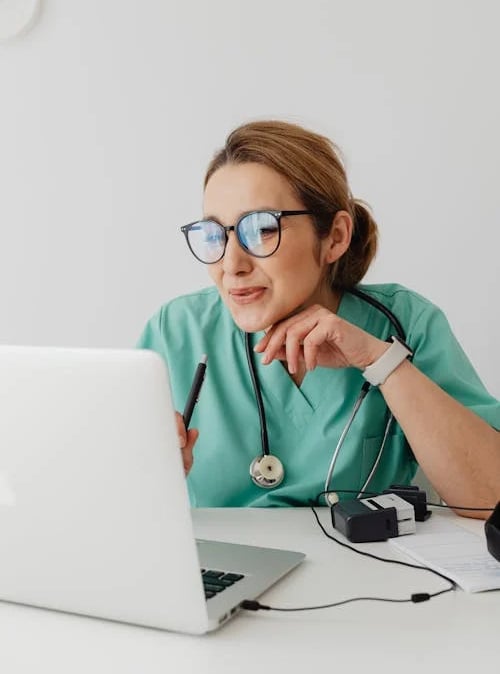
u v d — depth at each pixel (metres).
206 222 1.14
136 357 0.64
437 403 1.12
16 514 0.70
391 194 2.06
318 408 1.25
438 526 1.01
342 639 0.68
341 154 1.27
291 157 1.14
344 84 2.05
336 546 0.94
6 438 0.68
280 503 1.21
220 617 0.69
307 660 0.64
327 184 1.17
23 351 0.66
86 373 0.65
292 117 2.07
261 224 1.11
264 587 0.78
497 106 2.00
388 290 1.37
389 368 1.12
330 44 2.04
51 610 0.74
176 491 0.65
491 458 1.11
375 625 0.70
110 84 2.10
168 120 2.10
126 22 2.09
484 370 2.07
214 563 0.85
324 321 1.11
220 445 1.25
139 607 0.69
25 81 2.12
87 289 2.16
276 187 1.13
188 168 2.11
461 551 0.90
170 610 0.68
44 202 2.15
